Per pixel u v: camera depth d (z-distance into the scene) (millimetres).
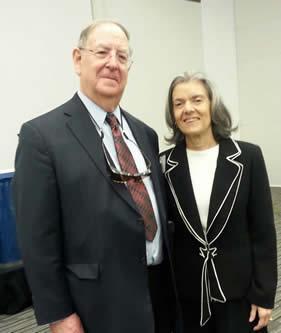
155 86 4363
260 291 1309
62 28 3475
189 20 4656
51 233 1062
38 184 1042
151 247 1226
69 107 1185
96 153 1115
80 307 1104
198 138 1371
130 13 4035
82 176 1075
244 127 5387
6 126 3164
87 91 1198
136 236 1139
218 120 1376
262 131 5254
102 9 3775
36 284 1052
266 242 1338
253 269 1345
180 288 1358
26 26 3232
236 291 1302
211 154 1365
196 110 1336
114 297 1107
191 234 1319
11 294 2412
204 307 1307
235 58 5301
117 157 1191
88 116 1177
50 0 3377
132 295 1135
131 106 4145
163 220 1271
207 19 4883
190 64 4727
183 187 1338
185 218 1319
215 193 1290
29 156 1057
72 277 1104
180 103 1366
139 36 4141
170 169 1384
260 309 1314
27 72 3266
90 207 1078
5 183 2406
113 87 1180
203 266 1308
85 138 1126
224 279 1298
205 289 1306
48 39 3385
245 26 5148
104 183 1100
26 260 1054
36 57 3314
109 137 1207
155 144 1460
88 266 1093
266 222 1330
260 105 5203
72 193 1068
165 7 4367
